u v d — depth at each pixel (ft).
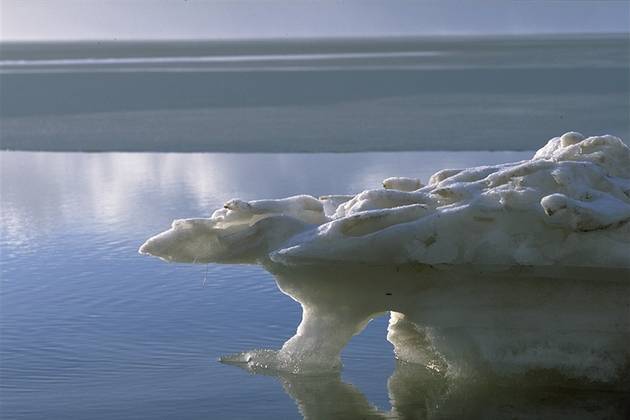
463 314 36.40
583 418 33.86
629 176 38.37
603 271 34.86
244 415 34.68
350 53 380.17
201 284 50.31
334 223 35.96
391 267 36.29
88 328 43.60
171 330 43.42
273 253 36.09
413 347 39.81
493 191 35.78
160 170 90.94
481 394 36.24
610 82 189.78
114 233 61.98
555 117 130.82
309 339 38.47
